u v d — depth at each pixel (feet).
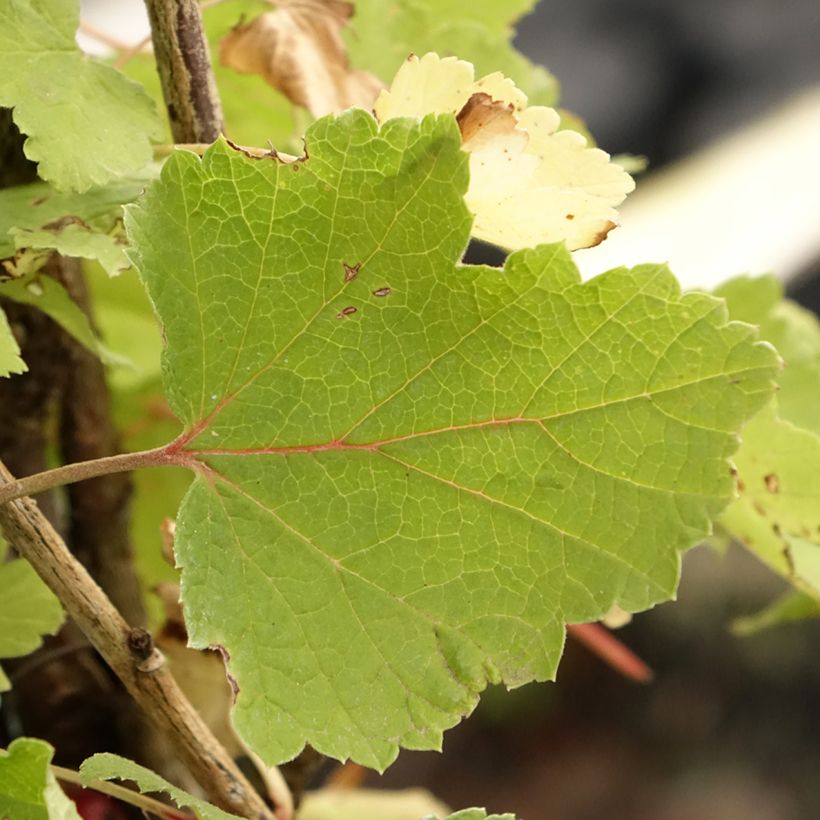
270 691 1.03
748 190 3.70
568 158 1.04
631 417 1.02
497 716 5.02
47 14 1.05
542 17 4.24
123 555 1.22
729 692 4.73
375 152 1.01
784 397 1.30
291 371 1.03
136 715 1.19
